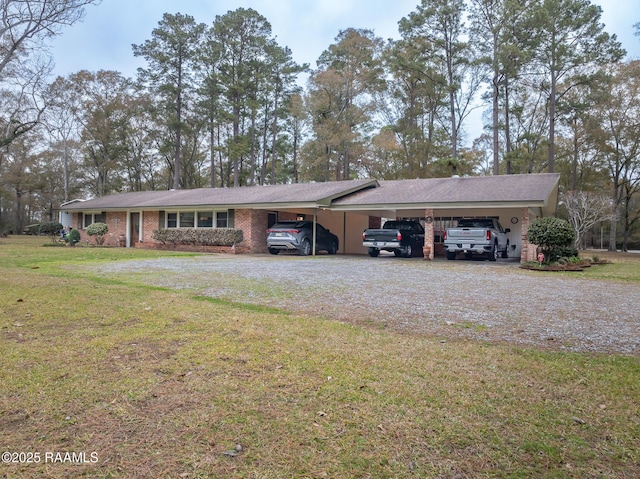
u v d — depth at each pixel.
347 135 32.31
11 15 19.25
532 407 2.81
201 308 5.72
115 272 9.89
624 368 3.54
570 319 5.36
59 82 33.69
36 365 3.45
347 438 2.40
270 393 2.97
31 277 8.62
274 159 38.47
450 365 3.57
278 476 2.05
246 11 34.94
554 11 25.67
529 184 14.96
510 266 12.75
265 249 18.62
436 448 2.31
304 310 5.78
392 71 30.83
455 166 28.92
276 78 37.53
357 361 3.64
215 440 2.36
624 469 2.14
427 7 28.41
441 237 19.50
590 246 38.53
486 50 28.08
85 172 42.44
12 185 42.69
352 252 21.34
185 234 18.89
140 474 2.05
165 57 34.06
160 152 38.62
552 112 27.56
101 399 2.83
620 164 29.92
